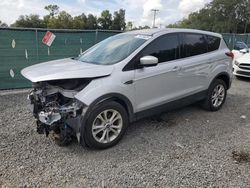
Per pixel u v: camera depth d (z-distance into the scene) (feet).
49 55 26.94
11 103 19.99
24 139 13.69
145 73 13.74
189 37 16.53
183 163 11.67
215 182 10.34
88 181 10.31
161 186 10.06
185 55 16.15
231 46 55.42
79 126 11.87
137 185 10.10
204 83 17.47
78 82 12.41
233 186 10.12
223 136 14.61
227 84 19.39
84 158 11.97
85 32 28.68
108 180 10.39
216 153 12.62
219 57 18.17
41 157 11.96
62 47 27.61
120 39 15.80
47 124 11.89
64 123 11.93
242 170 11.19
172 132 14.98
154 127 15.62
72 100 12.14
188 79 16.20
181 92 16.01
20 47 25.04
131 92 13.29
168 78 14.93
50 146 12.98
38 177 10.48
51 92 12.80
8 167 11.09
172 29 15.89
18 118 16.69
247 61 30.45
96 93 11.98
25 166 11.21
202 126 15.98
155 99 14.61
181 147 13.16
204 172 10.99
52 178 10.44
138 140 13.88
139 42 14.38
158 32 15.07
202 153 12.59
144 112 14.25
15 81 25.23
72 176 10.61
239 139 14.26
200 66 16.76
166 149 12.95
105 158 12.01
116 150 12.78
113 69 12.83
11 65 24.81
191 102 16.98
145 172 10.94
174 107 15.92
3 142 13.30
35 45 25.88
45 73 12.07
